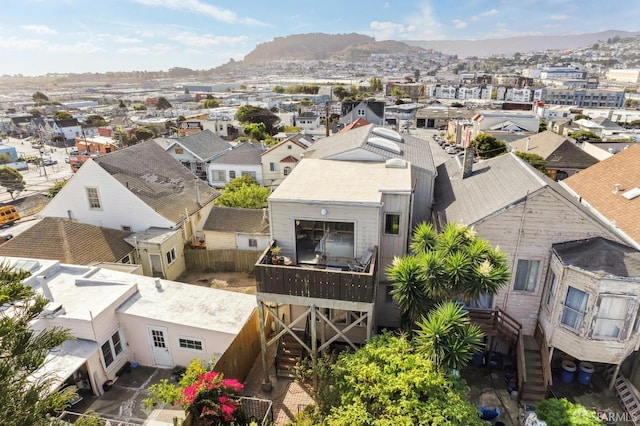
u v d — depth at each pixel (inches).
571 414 438.9
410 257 531.5
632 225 674.2
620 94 6097.4
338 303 534.9
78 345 581.3
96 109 6968.5
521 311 610.9
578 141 2223.2
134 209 1035.9
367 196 585.0
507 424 521.7
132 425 499.5
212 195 1272.1
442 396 414.3
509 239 584.1
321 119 3791.8
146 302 669.3
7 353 298.4
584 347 527.5
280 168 1860.2
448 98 7194.9
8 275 315.3
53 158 3334.2
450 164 1034.1
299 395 577.9
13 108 7288.4
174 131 3400.6
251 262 1024.9
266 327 690.8
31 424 297.4
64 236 908.0
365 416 394.9
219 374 480.7
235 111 4660.4
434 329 458.6
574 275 521.3
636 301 496.7
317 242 618.5
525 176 642.8
